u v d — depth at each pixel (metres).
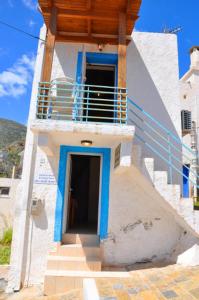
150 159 5.66
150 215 6.57
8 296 5.46
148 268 5.79
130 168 5.83
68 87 6.69
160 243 6.45
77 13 6.27
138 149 5.66
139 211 6.55
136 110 7.28
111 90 9.15
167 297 3.88
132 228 6.45
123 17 6.26
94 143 6.34
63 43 7.44
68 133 5.48
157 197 6.08
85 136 5.68
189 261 5.71
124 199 6.58
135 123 7.20
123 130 5.38
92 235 6.46
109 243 6.29
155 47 7.80
